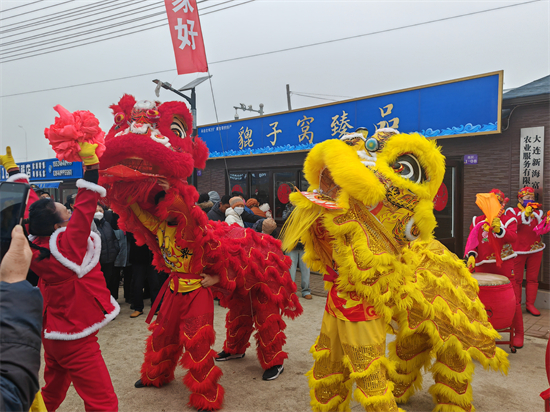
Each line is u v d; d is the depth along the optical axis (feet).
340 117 23.39
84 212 6.38
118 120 7.49
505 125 17.65
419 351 7.91
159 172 6.97
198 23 23.71
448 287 7.16
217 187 31.99
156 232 8.21
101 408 6.48
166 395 9.00
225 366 10.71
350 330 6.17
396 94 20.67
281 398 8.81
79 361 6.39
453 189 19.27
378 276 6.07
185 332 8.25
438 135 19.08
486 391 8.95
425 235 6.45
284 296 9.95
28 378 3.22
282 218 26.94
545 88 17.08
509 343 11.25
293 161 26.58
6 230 3.55
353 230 6.06
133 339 12.78
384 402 5.84
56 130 6.23
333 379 6.72
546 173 16.46
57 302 6.35
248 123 28.96
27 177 6.77
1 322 3.21
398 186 6.14
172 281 8.72
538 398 8.62
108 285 15.76
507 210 13.17
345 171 5.91
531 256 15.35
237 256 9.17
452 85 18.49
